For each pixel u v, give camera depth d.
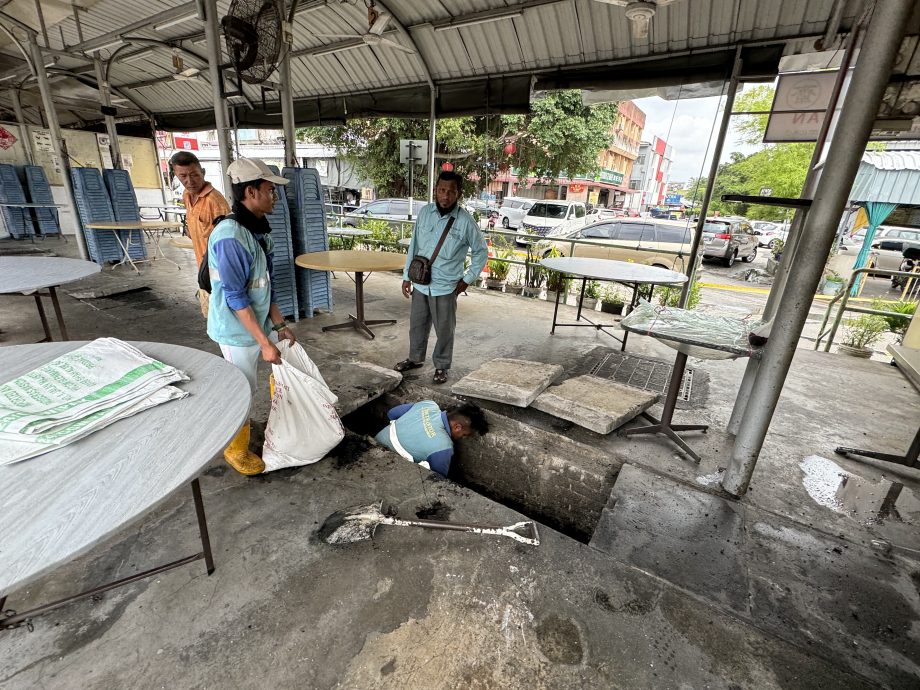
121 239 7.20
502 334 4.56
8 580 0.66
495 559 1.68
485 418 2.90
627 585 1.59
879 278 12.76
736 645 1.40
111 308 4.79
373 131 11.53
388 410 3.21
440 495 2.04
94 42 5.91
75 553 0.73
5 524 0.78
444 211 2.93
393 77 6.26
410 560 1.66
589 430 2.70
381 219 8.16
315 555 1.67
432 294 3.10
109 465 0.95
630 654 1.36
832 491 2.22
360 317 4.36
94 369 1.29
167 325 4.29
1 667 1.25
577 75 4.99
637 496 2.14
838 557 1.81
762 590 1.64
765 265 13.49
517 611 1.48
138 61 7.66
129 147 11.09
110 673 1.24
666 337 2.12
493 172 11.55
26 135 9.51
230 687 1.22
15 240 9.35
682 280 3.79
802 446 2.62
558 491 2.63
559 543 1.77
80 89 9.16
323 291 4.99
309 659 1.30
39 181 9.73
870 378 3.74
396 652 1.33
